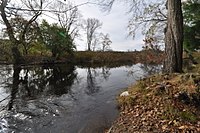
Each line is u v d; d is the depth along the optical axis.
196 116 5.76
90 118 7.54
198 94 6.64
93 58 44.16
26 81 17.11
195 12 14.25
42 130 6.77
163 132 4.93
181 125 5.19
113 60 47.34
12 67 20.47
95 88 14.45
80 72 25.52
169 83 7.70
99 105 9.20
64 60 37.53
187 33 14.60
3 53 5.99
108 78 19.61
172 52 9.33
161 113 5.95
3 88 13.62
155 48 23.91
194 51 15.52
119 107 7.94
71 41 37.12
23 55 25.44
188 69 12.41
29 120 7.67
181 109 6.10
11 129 6.86
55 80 18.59
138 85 8.93
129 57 49.69
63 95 12.23
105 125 6.52
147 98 7.27
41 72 23.30
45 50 33.28
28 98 11.02
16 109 8.77
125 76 20.03
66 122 7.41
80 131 6.45
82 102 10.31
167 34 9.58
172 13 9.26
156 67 24.03
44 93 12.78
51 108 9.27
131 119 6.21
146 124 5.52
